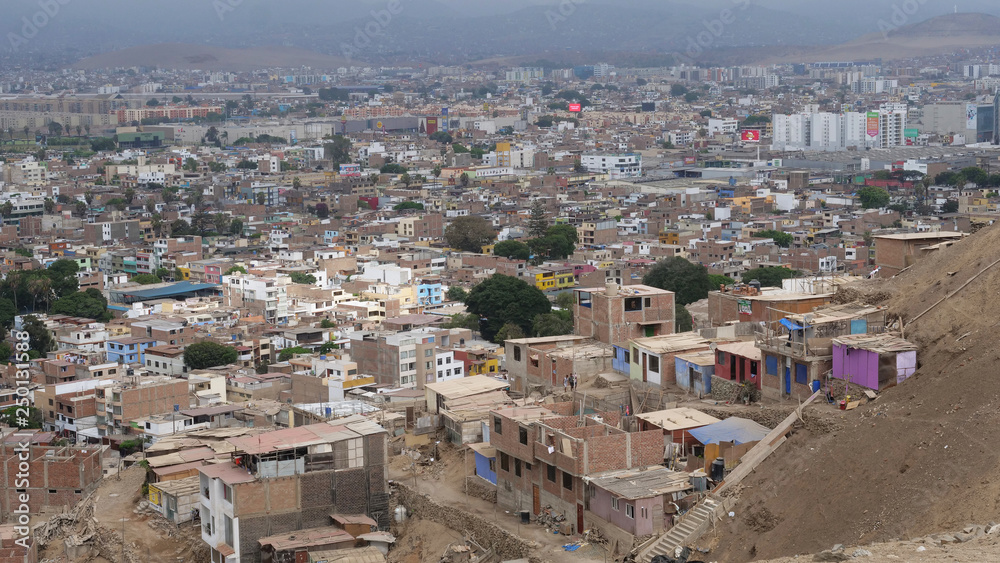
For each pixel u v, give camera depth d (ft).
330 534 299.17
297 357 612.29
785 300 351.25
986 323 278.05
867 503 246.27
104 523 348.79
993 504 228.22
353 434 314.14
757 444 281.33
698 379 330.54
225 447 347.36
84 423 538.06
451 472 333.62
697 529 261.44
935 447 248.32
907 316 299.17
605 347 386.32
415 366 551.59
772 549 249.34
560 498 289.33
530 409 317.63
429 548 299.17
